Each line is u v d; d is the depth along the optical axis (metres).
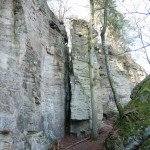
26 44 8.24
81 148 10.30
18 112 6.96
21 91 7.44
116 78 21.44
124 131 7.56
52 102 11.67
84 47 15.57
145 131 6.82
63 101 13.17
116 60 22.72
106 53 10.95
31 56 8.88
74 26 15.95
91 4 12.93
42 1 11.86
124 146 7.04
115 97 9.59
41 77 10.23
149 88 8.62
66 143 11.49
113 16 16.14
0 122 5.93
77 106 13.06
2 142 5.96
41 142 8.92
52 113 11.45
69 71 15.27
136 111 7.86
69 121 13.85
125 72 22.98
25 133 7.41
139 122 7.26
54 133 11.23
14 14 8.10
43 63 11.00
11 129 6.34
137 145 6.74
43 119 9.91
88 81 14.45
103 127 13.70
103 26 11.25
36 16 10.34
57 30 14.45
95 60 16.12
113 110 19.28
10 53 7.22
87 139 11.72
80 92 13.59
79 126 12.93
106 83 20.50
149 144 6.27
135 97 9.14
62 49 14.68
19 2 8.27
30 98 8.27
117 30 19.50
